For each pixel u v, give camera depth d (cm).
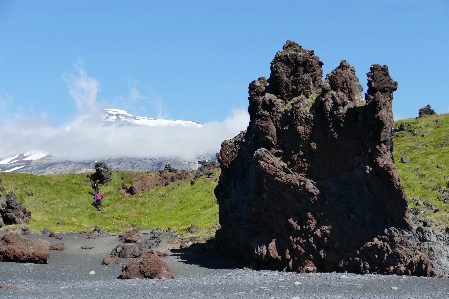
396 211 3900
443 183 5975
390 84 4222
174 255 5262
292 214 4359
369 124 4066
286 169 4369
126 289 3375
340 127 4262
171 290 3303
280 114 4634
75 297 3056
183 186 8712
